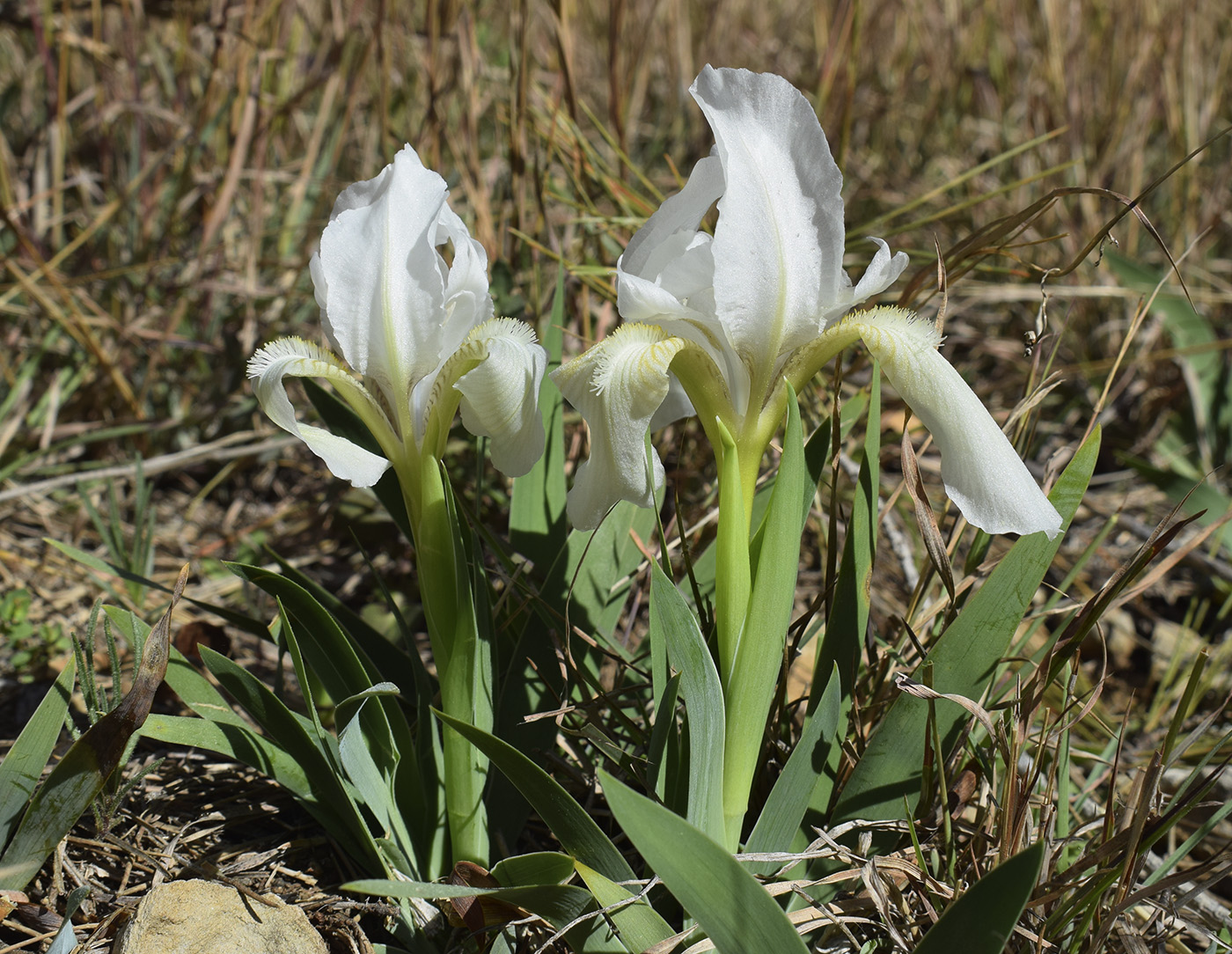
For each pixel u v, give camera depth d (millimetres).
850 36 1041
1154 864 646
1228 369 923
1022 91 1297
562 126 851
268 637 651
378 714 620
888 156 1420
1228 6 1336
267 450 880
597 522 586
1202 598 825
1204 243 1149
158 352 914
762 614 586
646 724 646
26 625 720
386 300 582
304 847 641
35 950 604
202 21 1092
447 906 602
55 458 887
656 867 565
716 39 1373
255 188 949
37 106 1142
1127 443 989
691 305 588
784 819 602
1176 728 610
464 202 1021
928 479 889
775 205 578
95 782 602
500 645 667
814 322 586
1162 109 1197
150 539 752
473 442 798
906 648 664
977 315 1127
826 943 608
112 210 938
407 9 1106
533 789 586
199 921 591
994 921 555
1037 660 650
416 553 599
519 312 769
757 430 592
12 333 952
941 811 620
